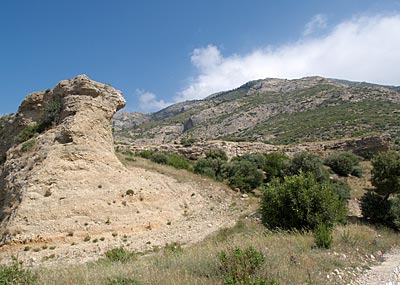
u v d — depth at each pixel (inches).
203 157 1552.7
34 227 657.6
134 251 635.5
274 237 506.6
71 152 808.3
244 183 1157.1
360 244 499.2
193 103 7672.2
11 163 851.4
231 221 826.8
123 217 757.3
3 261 574.9
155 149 1663.4
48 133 861.2
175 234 746.2
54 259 589.6
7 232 648.4
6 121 1086.4
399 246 550.0
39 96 984.9
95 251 636.1
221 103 5004.9
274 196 604.4
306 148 1800.0
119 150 1556.3
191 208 929.5
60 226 676.1
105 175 821.9
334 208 574.9
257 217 810.8
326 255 412.2
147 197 847.7
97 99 926.4
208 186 1091.3
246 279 285.0
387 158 770.2
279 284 278.1
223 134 3735.2
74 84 921.5
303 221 573.6
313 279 317.1
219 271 321.4
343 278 337.4
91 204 741.3
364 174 1378.0
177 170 1229.7
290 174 999.0
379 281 330.3
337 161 1350.9
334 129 2490.2
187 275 312.2
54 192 729.0
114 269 366.9
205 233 738.2
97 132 889.5
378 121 2482.8
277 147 1803.6
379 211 743.7
